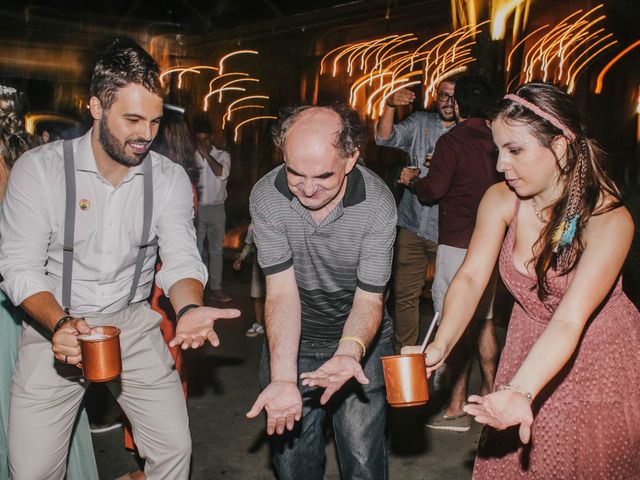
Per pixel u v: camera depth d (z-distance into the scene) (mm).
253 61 10938
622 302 2016
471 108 3576
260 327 5465
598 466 1974
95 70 2096
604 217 1870
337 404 2469
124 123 2086
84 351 1974
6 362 2621
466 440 3660
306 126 1981
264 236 2291
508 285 2109
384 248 2238
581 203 1884
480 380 4477
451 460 3457
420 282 4277
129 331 2369
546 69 7391
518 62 6699
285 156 2033
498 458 2070
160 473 2451
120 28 11773
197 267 2312
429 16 8375
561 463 1982
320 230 2225
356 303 2266
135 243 2328
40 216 2201
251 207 2299
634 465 1990
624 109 6895
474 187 3510
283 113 2088
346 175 2189
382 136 4352
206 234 6625
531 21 7410
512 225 2062
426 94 8242
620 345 1976
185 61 11938
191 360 4902
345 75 9547
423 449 3564
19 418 2250
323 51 9922
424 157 4336
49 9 11305
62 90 11453
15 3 11094
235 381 4508
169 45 11969
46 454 2287
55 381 2244
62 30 11414
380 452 2459
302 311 2465
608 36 6957
